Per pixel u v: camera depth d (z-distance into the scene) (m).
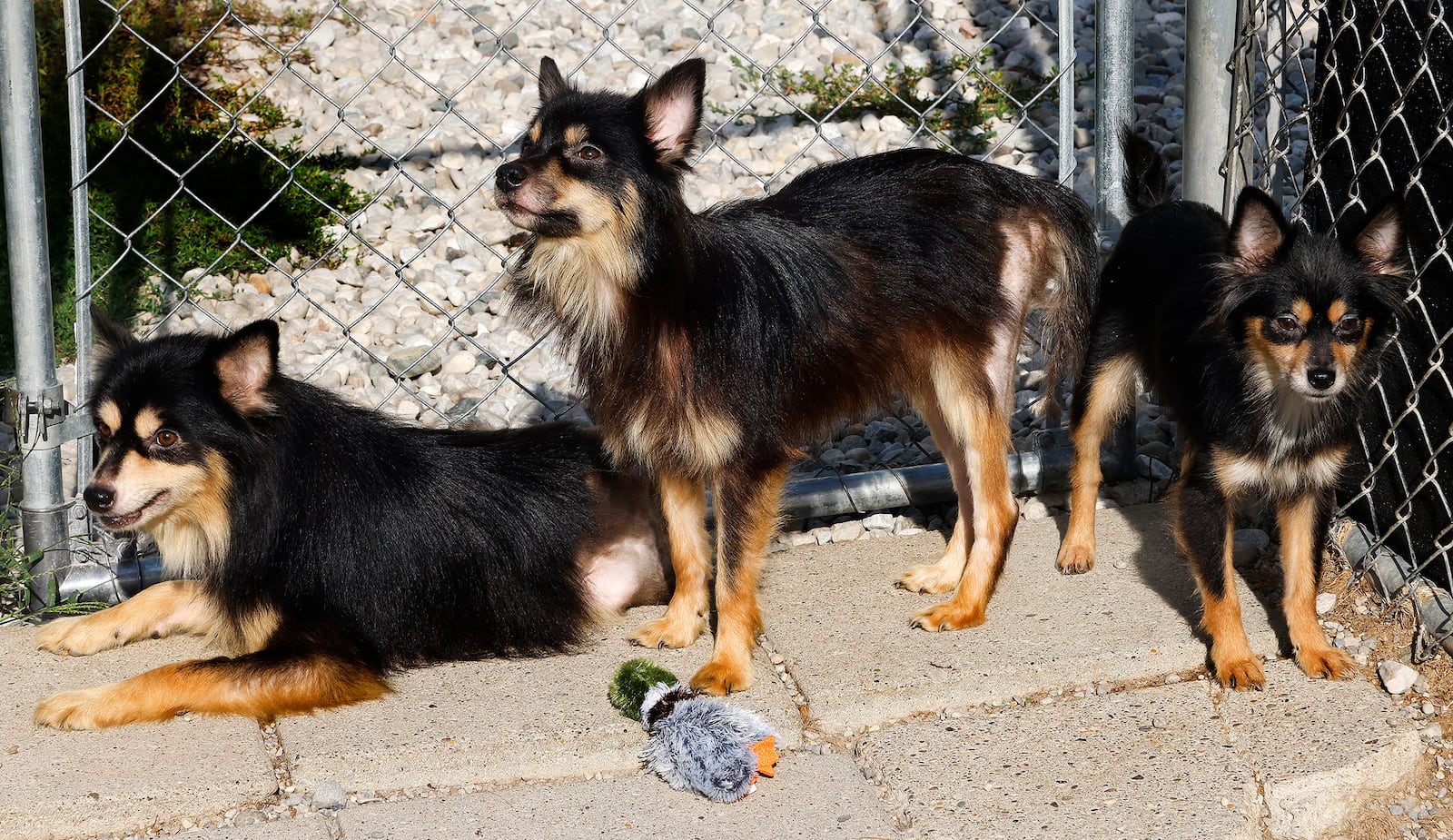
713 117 6.73
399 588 3.70
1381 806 3.21
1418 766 3.29
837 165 4.08
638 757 3.30
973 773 3.20
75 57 3.77
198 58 7.01
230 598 3.62
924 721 3.43
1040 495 4.70
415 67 7.21
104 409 3.42
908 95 6.90
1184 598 3.87
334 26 7.48
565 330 3.62
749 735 3.17
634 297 3.44
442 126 6.81
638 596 4.16
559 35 7.41
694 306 3.45
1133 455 4.67
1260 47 4.28
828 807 3.08
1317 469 3.52
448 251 6.17
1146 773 3.17
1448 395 3.68
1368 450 4.04
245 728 3.36
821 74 7.11
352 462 3.69
